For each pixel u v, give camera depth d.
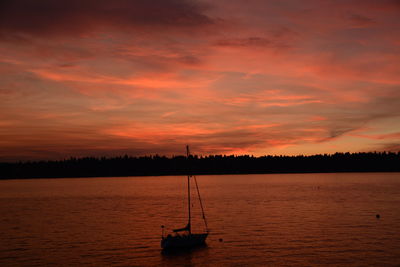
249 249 64.88
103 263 57.69
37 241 74.06
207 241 71.56
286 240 71.62
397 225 88.00
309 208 126.44
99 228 90.25
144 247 67.88
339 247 65.50
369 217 102.06
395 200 152.12
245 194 198.88
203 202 156.00
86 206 147.25
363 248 64.56
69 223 99.19
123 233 82.69
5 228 91.25
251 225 90.81
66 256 61.97
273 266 55.16
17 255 62.84
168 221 101.31
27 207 145.75
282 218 102.56
